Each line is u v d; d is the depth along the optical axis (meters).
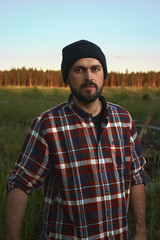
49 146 1.15
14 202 1.12
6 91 37.72
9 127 7.51
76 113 1.18
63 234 1.13
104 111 1.23
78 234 1.12
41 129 1.16
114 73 85.75
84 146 1.16
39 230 2.46
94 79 1.18
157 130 7.11
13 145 5.36
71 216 1.13
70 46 1.21
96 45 1.23
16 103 13.41
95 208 1.13
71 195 1.13
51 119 1.17
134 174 1.32
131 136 1.29
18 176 1.15
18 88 49.41
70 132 1.16
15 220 1.12
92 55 1.17
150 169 4.12
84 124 1.17
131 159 1.30
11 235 1.11
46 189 1.21
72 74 1.20
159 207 2.77
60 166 1.14
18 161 1.19
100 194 1.14
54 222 1.15
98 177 1.15
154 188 2.97
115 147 1.21
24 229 2.31
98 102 1.27
